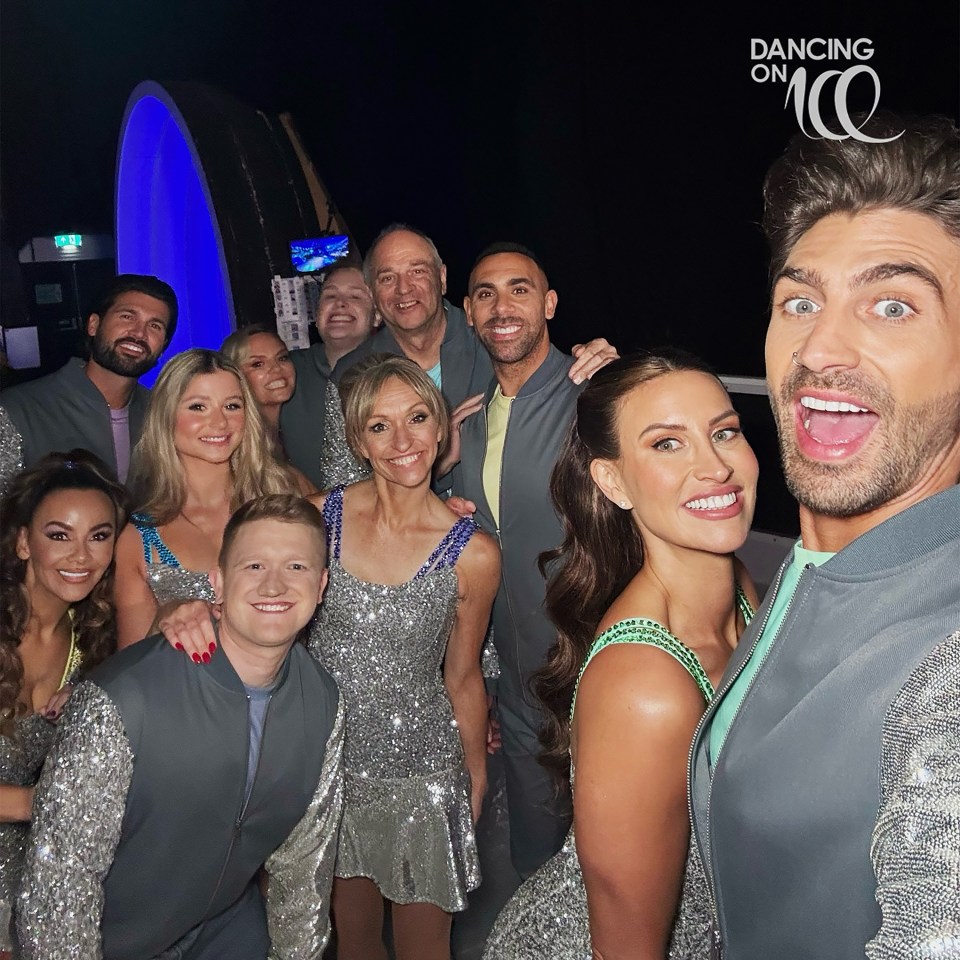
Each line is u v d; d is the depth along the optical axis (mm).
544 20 7609
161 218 8695
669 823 1197
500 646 2830
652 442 1309
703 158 6734
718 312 6934
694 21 6555
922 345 754
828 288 786
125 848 1683
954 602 724
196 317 8656
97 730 1610
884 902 630
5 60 10477
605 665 1213
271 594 1679
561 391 2715
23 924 1612
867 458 776
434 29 8562
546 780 2789
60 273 11609
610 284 7598
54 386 3492
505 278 2707
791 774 770
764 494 4953
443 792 2375
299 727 1783
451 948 2621
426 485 2408
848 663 750
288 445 3984
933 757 629
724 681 962
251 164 7340
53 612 2264
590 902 1262
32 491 2215
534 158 7945
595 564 1524
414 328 3270
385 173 9133
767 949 819
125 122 8336
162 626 1729
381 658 2338
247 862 1812
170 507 2504
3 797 2049
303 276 7066
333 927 2520
